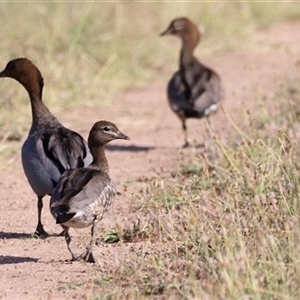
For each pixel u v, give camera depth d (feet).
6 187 69.62
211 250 45.96
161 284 43.52
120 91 106.63
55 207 46.75
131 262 46.78
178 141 84.53
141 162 76.33
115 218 58.49
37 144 55.98
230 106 96.27
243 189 56.65
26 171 56.34
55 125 60.85
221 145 61.82
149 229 53.62
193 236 48.47
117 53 113.50
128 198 63.87
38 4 114.01
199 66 85.46
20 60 62.03
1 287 46.37
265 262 42.22
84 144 56.29
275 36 141.38
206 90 81.82
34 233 56.70
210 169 66.95
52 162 54.90
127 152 80.53
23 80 61.67
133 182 68.74
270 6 153.69
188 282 42.24
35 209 63.52
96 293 44.04
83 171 50.14
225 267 40.24
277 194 54.80
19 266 50.03
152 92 106.52
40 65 104.37
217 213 52.37
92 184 48.44
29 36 109.50
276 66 118.93
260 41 136.67
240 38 137.69
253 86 105.40
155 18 129.80
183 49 86.58
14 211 63.00
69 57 107.65
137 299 42.60
